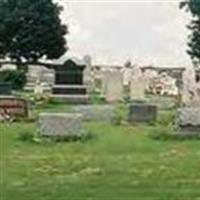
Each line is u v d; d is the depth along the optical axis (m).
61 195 15.26
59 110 34.97
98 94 50.31
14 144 22.88
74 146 22.61
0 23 64.50
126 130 26.94
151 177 17.48
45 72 57.56
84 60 49.84
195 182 16.88
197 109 25.33
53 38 65.44
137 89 43.59
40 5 64.81
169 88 49.59
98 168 18.70
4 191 15.67
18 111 29.86
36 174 17.86
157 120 29.88
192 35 58.59
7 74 57.12
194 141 24.31
